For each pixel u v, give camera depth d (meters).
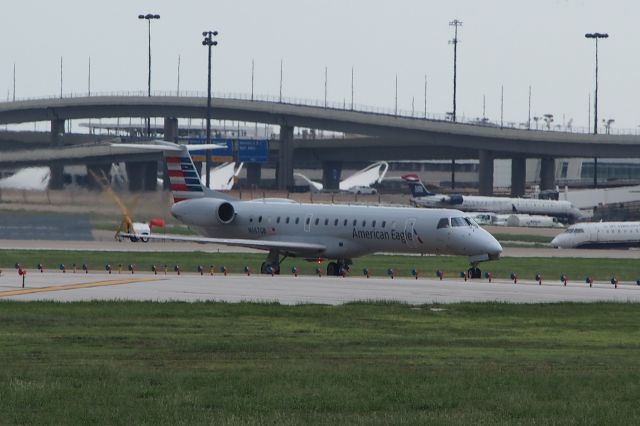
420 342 136.12
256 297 191.12
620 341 139.38
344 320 158.88
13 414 89.00
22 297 187.38
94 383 102.06
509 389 100.88
